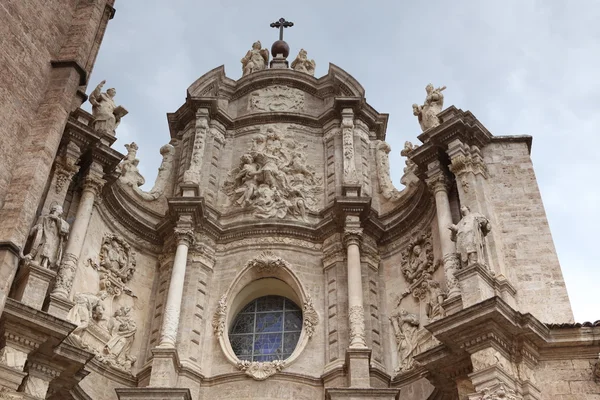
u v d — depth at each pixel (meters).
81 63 23.19
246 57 32.97
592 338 18.08
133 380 22.38
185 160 27.92
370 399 19.86
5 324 17.61
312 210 26.45
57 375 18.75
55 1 23.84
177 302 22.95
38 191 19.77
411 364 22.03
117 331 23.00
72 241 21.94
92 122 24.22
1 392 16.88
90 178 23.47
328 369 22.00
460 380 18.53
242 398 21.77
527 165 22.81
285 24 35.09
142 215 26.05
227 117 29.17
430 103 25.62
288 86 30.78
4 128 20.11
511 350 17.95
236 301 24.69
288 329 24.25
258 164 27.58
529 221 21.38
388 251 25.30
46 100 21.72
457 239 20.22
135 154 27.31
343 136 27.84
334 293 23.86
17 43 21.59
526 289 19.89
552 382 17.94
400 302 23.72
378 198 27.02
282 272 24.83
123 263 24.48
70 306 20.17
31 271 19.12
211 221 25.45
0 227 18.67
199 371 22.34
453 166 22.61
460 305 19.64
